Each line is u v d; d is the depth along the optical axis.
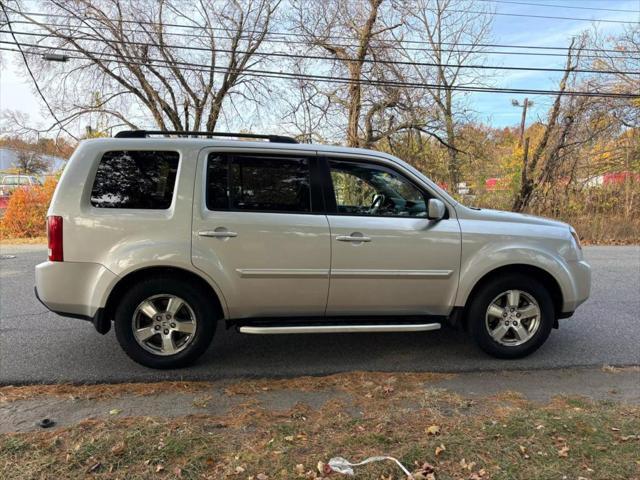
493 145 23.81
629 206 19.00
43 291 3.94
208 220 4.00
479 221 4.43
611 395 3.80
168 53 21.36
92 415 3.32
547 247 4.45
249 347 4.84
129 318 4.05
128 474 2.59
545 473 2.64
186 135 4.50
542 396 3.77
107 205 3.97
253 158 4.16
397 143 20.73
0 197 18.30
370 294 4.27
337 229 4.16
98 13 20.66
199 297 4.09
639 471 2.67
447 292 4.38
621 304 6.81
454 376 4.16
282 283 4.12
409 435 3.03
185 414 3.35
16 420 3.23
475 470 2.67
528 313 4.52
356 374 4.15
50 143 24.22
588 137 21.12
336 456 2.78
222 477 2.58
